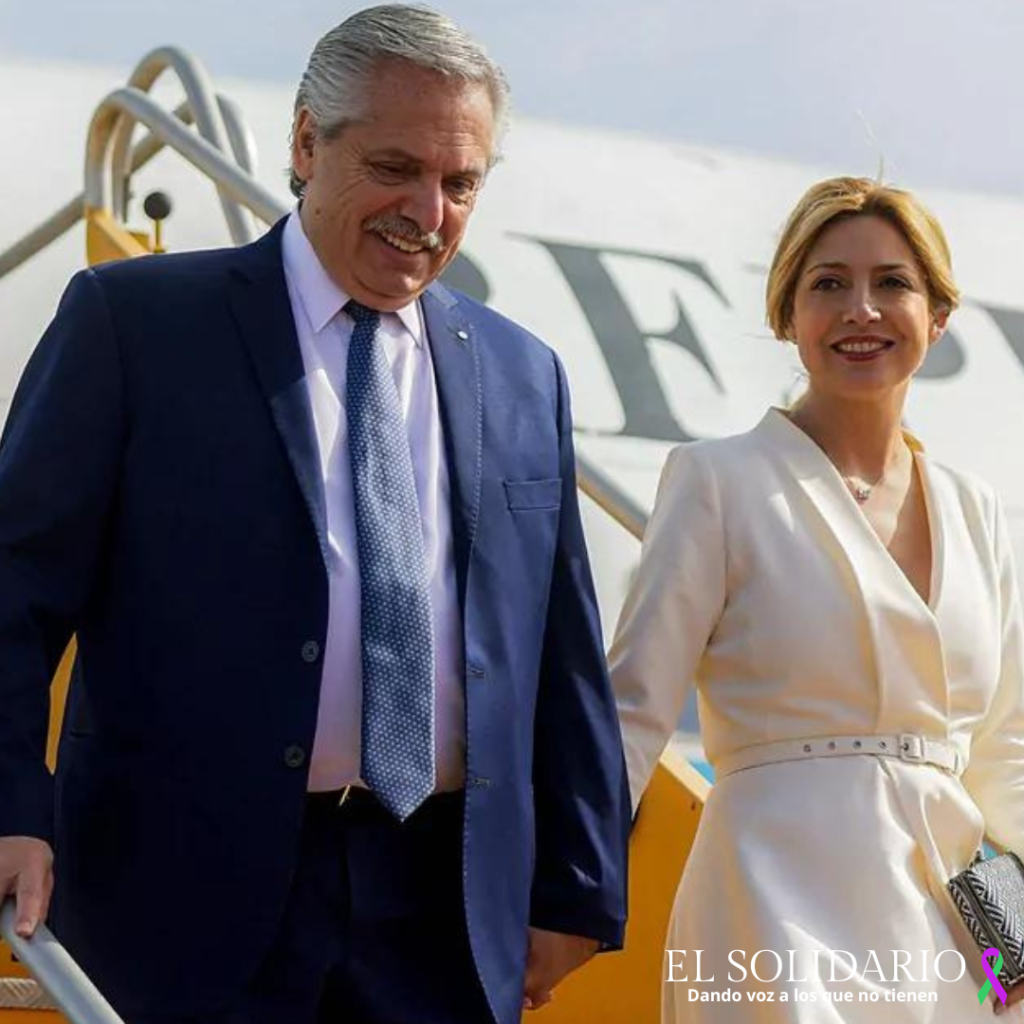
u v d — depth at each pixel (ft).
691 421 62.44
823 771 20.74
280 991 17.88
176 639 17.89
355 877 18.10
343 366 18.79
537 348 20.03
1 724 17.38
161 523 18.03
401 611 18.17
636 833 27.68
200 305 18.61
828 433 21.97
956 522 21.79
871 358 21.68
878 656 20.77
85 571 18.16
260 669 17.81
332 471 18.42
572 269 66.64
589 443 60.49
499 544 18.86
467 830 18.26
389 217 18.28
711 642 21.43
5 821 17.11
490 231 67.31
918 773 20.80
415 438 18.93
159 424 18.20
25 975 27.27
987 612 21.54
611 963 27.58
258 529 18.02
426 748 18.04
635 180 71.61
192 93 35.06
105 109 34.71
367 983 18.19
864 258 21.70
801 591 21.01
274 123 66.39
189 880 17.67
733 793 21.03
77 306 18.51
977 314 73.15
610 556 56.13
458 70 18.24
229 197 30.99
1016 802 21.98
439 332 19.34
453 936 18.54
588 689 19.52
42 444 18.03
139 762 17.89
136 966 17.75
